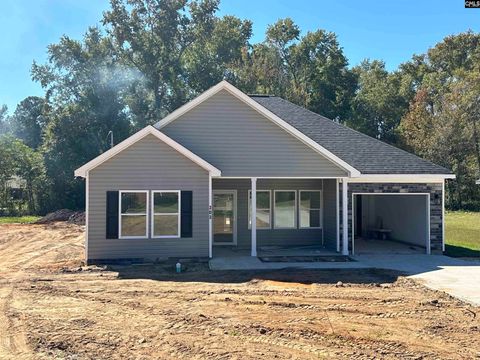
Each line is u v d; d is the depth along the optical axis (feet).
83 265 47.73
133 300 32.24
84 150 129.90
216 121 54.03
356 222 75.92
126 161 49.44
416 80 190.70
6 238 75.51
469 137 139.33
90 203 48.93
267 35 188.96
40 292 34.76
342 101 176.96
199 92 151.64
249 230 62.34
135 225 49.57
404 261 49.88
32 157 137.39
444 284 37.86
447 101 143.74
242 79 151.74
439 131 139.74
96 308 30.09
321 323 26.78
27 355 21.71
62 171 130.11
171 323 26.73
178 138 53.52
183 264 47.78
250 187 62.34
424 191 56.18
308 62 184.65
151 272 43.83
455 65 184.14
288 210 63.00
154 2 149.48
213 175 50.83
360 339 23.99
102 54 140.26
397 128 164.35
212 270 44.60
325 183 62.34
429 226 55.98
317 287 36.94
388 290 35.70
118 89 137.49
